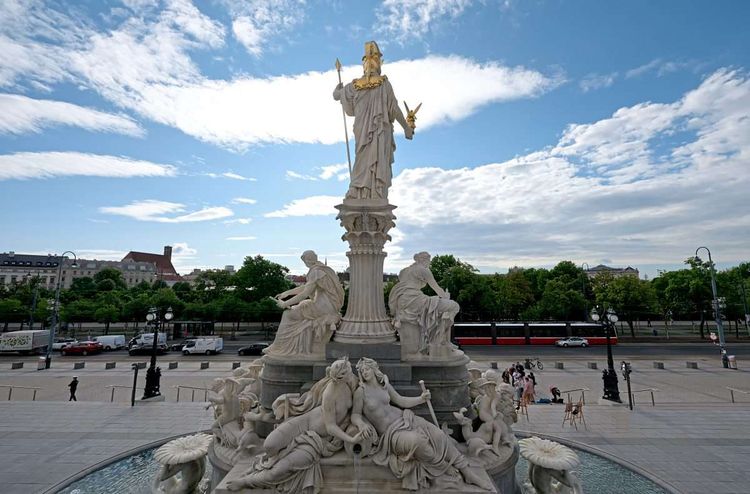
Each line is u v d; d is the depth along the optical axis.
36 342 46.56
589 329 49.69
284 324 11.84
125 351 49.62
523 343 49.59
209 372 31.84
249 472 7.75
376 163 12.60
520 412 18.27
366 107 12.80
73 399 21.38
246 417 9.59
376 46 13.26
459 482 7.70
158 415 17.52
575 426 16.39
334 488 7.58
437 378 10.78
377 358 10.92
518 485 9.98
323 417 8.02
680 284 59.12
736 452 13.43
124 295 82.69
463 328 50.56
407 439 7.60
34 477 11.27
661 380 28.53
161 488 9.45
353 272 12.41
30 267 143.25
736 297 58.38
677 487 10.86
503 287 69.06
